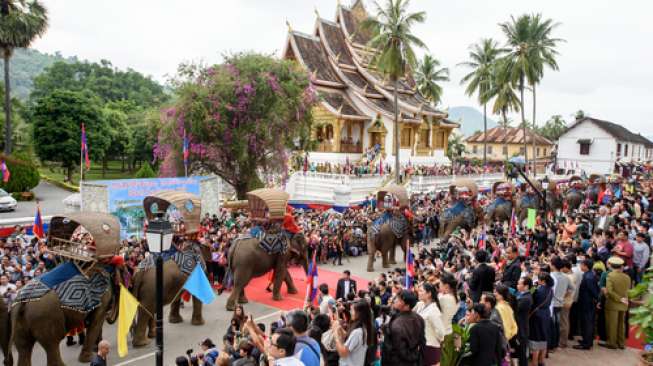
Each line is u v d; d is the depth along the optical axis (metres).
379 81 52.56
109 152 66.88
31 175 41.44
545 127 103.19
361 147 51.94
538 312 10.13
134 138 65.94
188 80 31.08
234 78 30.39
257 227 16.91
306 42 51.50
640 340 12.03
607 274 12.10
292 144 34.38
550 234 19.06
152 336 14.05
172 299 13.73
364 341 7.05
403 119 49.59
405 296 7.32
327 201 34.41
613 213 20.56
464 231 21.72
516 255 12.62
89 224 11.54
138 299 13.30
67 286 11.26
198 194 25.31
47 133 52.00
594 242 15.55
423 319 7.60
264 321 15.34
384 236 21.62
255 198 16.95
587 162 62.50
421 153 55.06
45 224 23.36
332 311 9.46
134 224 22.80
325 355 8.01
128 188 22.61
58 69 111.44
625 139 63.44
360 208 32.72
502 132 84.06
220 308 16.64
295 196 38.03
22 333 11.07
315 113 49.53
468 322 8.56
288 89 31.94
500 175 51.22
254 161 32.44
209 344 10.27
